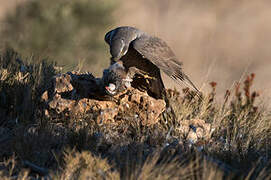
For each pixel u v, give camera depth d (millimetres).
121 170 12609
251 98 18656
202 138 16188
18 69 18375
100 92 15562
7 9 42781
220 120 17312
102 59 39750
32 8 41406
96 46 41344
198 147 14828
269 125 18047
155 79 17297
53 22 40250
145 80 17203
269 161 13523
